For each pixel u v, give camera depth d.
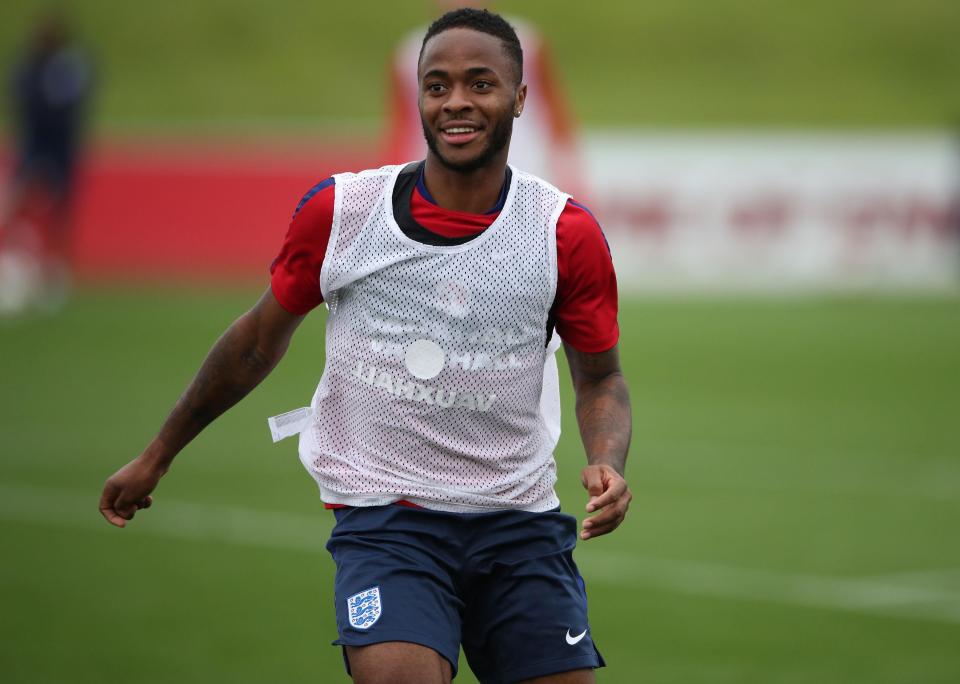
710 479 34.75
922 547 28.39
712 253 72.94
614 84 109.44
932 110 106.19
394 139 39.81
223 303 67.69
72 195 69.94
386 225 13.32
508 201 13.41
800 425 41.88
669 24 116.00
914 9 116.94
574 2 117.94
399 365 13.41
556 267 13.42
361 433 13.70
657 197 73.12
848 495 33.03
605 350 13.90
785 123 104.31
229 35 117.06
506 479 13.66
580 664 13.48
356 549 13.56
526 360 13.57
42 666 20.47
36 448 37.00
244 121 106.69
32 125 68.44
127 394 45.03
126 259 76.25
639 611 23.92
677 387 48.41
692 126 103.69
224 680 20.00
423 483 13.53
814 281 72.31
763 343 57.94
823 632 22.75
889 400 46.03
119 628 22.52
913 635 22.62
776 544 28.53
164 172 76.00
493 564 13.62
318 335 59.72
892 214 72.06
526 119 40.22
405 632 12.88
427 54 13.34
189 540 28.39
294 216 13.56
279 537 28.69
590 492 12.93
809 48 113.50
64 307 66.06
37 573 25.81
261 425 40.75
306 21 119.19
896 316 65.88
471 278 13.27
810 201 72.25
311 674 20.34
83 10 118.94
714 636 22.52
